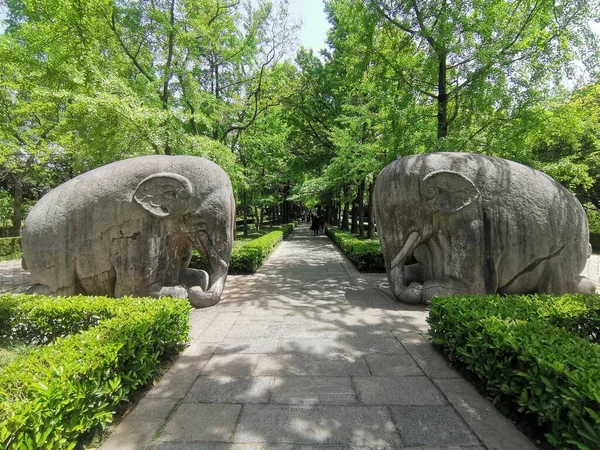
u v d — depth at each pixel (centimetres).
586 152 1315
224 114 1338
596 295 402
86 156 977
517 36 721
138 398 283
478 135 814
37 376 215
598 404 191
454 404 272
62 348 257
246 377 317
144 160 536
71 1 830
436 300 389
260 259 968
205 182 537
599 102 1101
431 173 523
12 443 176
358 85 1027
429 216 529
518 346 254
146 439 232
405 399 279
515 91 718
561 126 718
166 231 525
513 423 247
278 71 1499
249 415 258
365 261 881
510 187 522
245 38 1355
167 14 1016
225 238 554
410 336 417
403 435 234
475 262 510
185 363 346
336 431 238
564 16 696
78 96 723
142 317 324
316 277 812
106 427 242
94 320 371
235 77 1509
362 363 345
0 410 186
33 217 514
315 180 1728
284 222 3247
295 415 257
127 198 508
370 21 817
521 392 245
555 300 380
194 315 501
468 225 512
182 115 867
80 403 216
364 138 1401
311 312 514
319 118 1884
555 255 514
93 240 502
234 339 409
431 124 866
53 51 918
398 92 841
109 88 787
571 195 546
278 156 1938
